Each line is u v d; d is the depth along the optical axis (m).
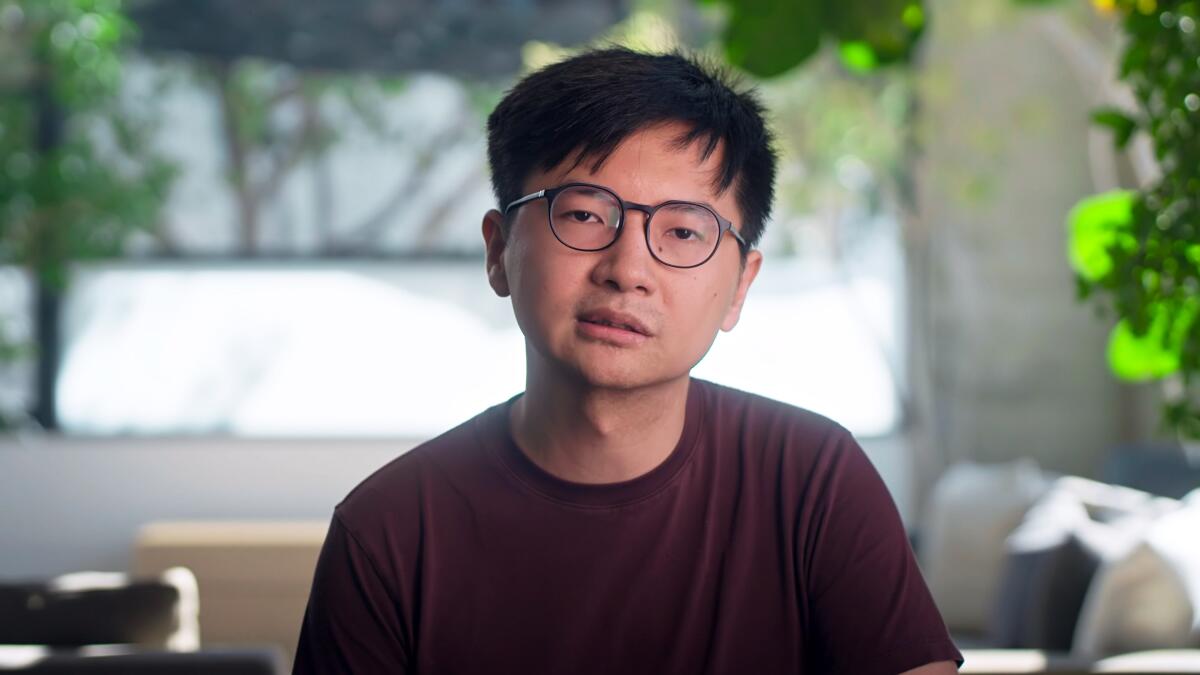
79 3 6.18
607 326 1.09
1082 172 6.28
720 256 1.12
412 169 6.53
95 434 6.33
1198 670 2.41
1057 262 6.31
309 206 6.50
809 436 1.24
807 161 6.25
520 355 6.52
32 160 6.22
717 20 6.25
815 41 2.47
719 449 1.22
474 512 1.18
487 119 1.19
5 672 2.20
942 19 6.10
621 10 6.47
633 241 1.08
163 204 6.38
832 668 1.21
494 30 6.49
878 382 6.55
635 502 1.17
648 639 1.17
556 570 1.17
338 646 1.19
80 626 2.61
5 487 6.14
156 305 6.40
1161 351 1.91
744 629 1.19
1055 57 6.24
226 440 6.23
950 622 4.81
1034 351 6.32
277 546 4.20
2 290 6.30
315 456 6.24
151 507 6.17
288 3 6.44
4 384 6.33
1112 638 2.76
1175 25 1.71
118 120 6.34
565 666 1.17
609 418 1.13
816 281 6.54
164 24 6.39
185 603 2.69
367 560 1.18
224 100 6.43
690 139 1.10
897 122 6.21
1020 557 3.70
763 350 6.56
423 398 6.49
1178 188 1.69
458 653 1.17
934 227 6.36
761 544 1.20
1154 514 3.69
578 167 1.10
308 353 6.46
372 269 6.51
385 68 6.50
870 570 1.20
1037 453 6.34
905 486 6.48
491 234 1.21
